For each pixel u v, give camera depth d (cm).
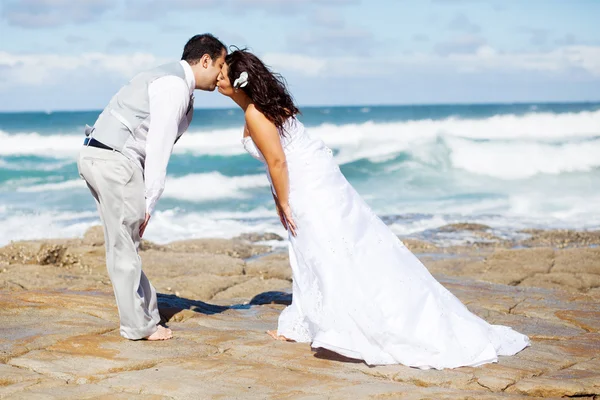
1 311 495
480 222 1516
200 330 467
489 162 2341
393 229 1427
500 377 371
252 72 395
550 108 4819
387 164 2409
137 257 431
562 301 627
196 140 2688
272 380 363
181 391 343
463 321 412
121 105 410
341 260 404
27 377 363
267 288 757
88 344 423
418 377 371
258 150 425
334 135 2661
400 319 397
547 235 1303
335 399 333
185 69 415
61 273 843
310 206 412
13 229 1425
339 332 393
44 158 2483
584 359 416
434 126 2694
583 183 2127
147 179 412
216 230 1451
